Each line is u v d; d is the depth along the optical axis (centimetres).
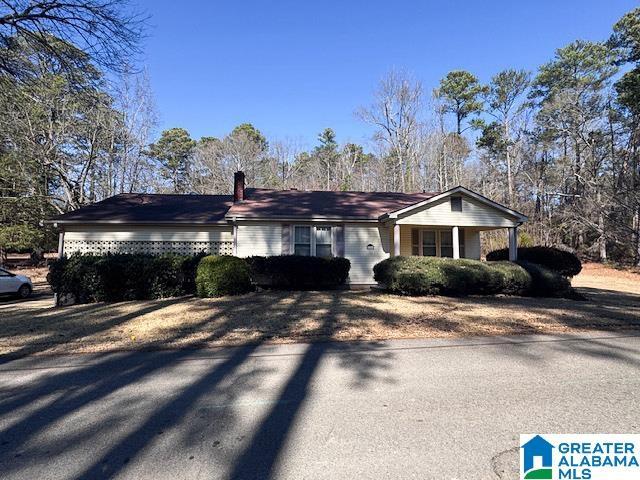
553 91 3225
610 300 1144
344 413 360
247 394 412
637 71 2278
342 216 1453
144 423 345
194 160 4431
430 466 270
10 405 390
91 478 261
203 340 646
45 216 2188
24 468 274
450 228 1584
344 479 256
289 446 300
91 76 1180
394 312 866
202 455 289
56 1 980
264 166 4516
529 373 468
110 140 2377
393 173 3662
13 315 929
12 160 2045
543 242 3102
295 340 643
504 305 971
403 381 445
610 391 407
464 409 365
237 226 1438
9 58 1075
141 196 1795
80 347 613
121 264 1159
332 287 1402
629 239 1983
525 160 3575
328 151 5266
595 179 2452
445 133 3759
